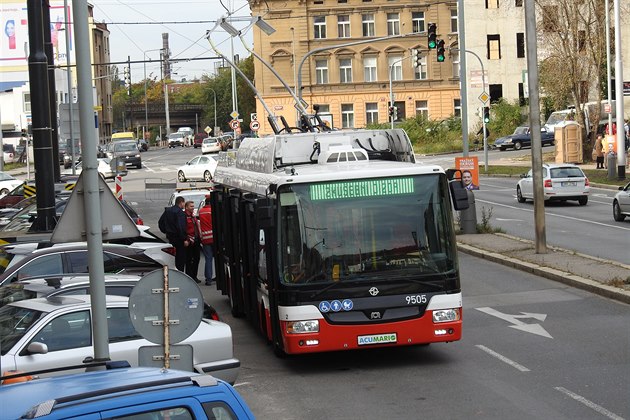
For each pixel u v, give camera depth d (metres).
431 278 14.08
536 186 26.48
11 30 119.81
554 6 66.88
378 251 14.07
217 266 22.12
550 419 11.07
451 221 14.33
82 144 10.21
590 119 75.94
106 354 9.99
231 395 5.86
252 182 16.66
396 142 17.06
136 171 82.19
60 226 10.08
